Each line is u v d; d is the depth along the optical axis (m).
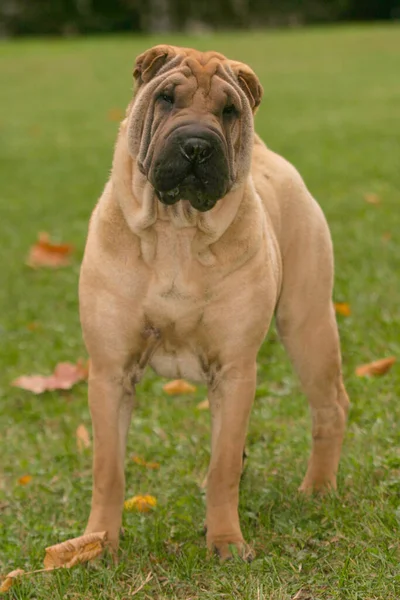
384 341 8.59
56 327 9.67
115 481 5.51
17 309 10.30
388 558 5.17
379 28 44.22
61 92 28.17
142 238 5.25
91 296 5.38
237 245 5.31
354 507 5.90
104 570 5.27
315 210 6.24
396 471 6.34
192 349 5.51
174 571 5.27
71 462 7.03
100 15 45.78
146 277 5.31
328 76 29.41
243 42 39.66
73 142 20.38
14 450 7.31
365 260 10.66
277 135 19.70
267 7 47.94
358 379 7.81
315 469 6.26
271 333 9.04
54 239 12.69
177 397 8.12
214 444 5.59
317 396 6.21
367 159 16.89
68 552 5.38
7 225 13.61
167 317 5.36
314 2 48.53
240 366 5.48
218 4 47.00
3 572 5.51
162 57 5.27
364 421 7.15
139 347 5.47
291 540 5.57
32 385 8.30
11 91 28.77
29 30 45.19
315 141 18.88
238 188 5.31
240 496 6.23
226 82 5.17
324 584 5.05
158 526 5.79
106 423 5.48
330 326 6.16
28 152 19.41
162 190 4.95
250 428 7.29
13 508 6.41
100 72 31.91
